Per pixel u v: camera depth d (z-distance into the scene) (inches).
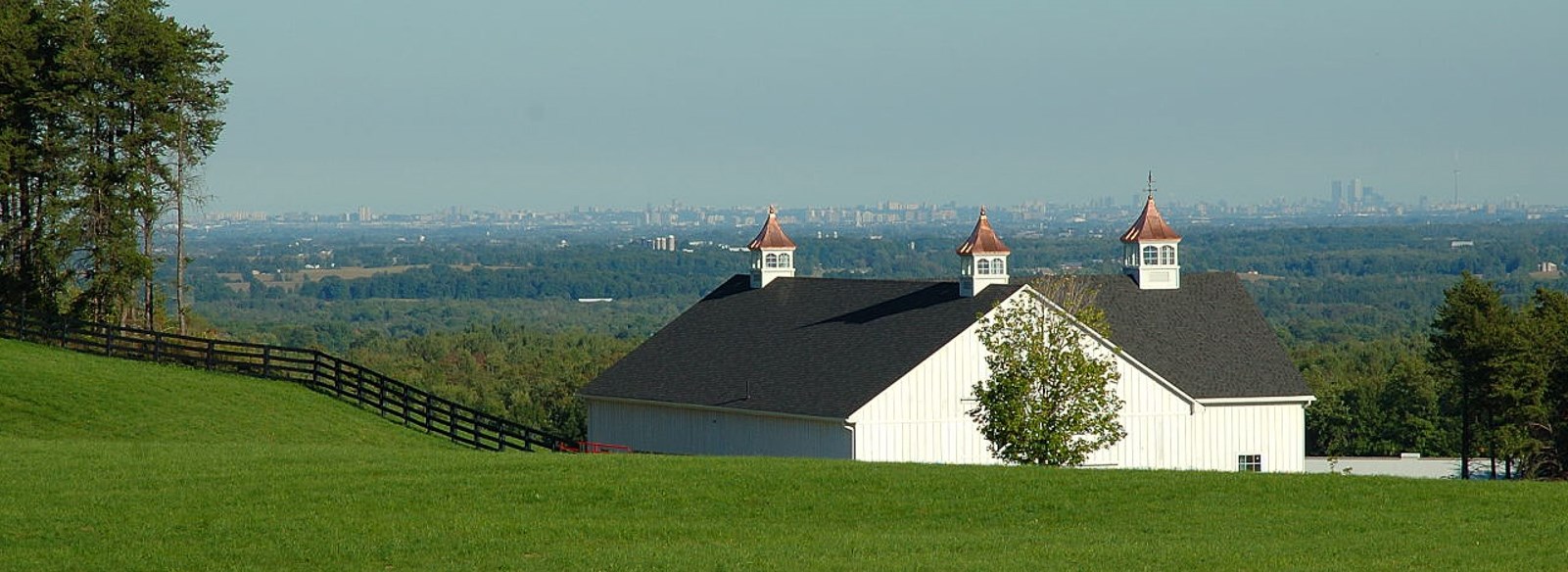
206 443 6825.8
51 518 4618.6
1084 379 6619.1
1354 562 4303.6
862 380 7810.0
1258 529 4753.9
